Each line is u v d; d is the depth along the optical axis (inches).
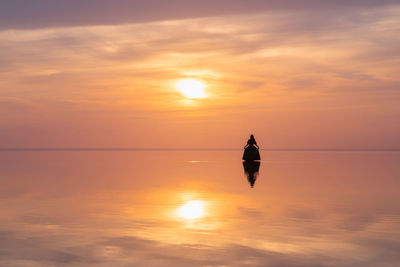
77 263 293.7
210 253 320.5
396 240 361.7
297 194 712.4
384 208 545.6
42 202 607.2
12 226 423.5
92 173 1272.1
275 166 1742.1
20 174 1205.1
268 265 290.4
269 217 478.6
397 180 996.6
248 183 922.1
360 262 297.0
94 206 568.4
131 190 778.8
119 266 287.4
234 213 508.1
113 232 395.2
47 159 2751.0
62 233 390.0
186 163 2121.1
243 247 338.6
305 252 323.9
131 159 2854.3
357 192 739.4
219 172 1330.0
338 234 386.3
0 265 288.8
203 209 542.0
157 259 303.9
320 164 1937.7
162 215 493.0
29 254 316.2
